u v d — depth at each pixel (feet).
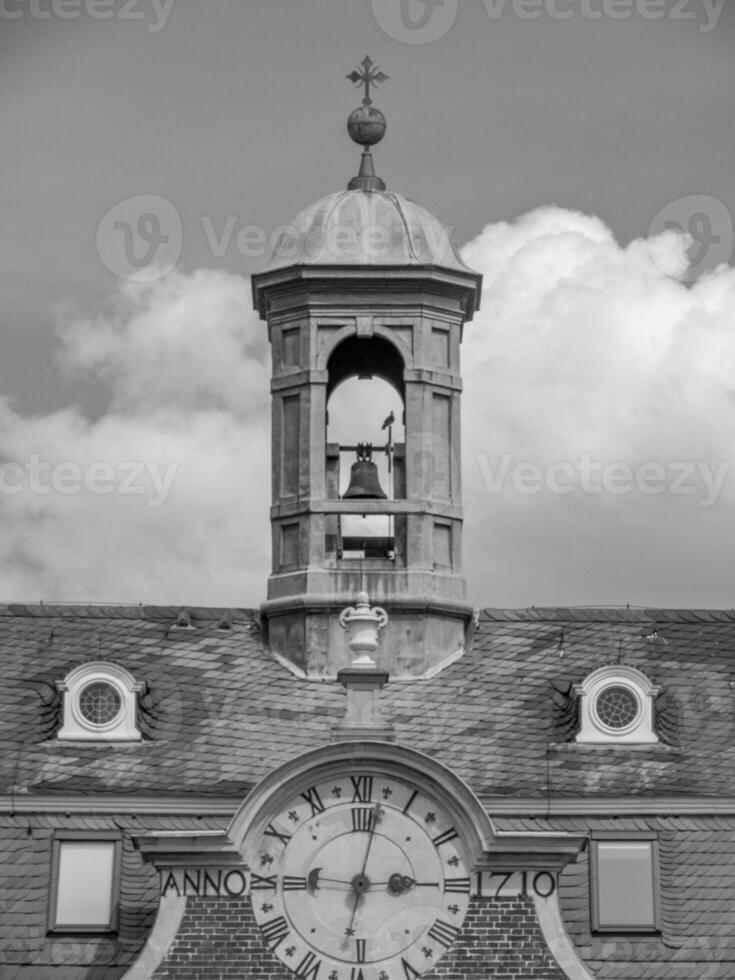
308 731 166.09
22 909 157.48
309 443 173.88
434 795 152.15
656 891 158.51
